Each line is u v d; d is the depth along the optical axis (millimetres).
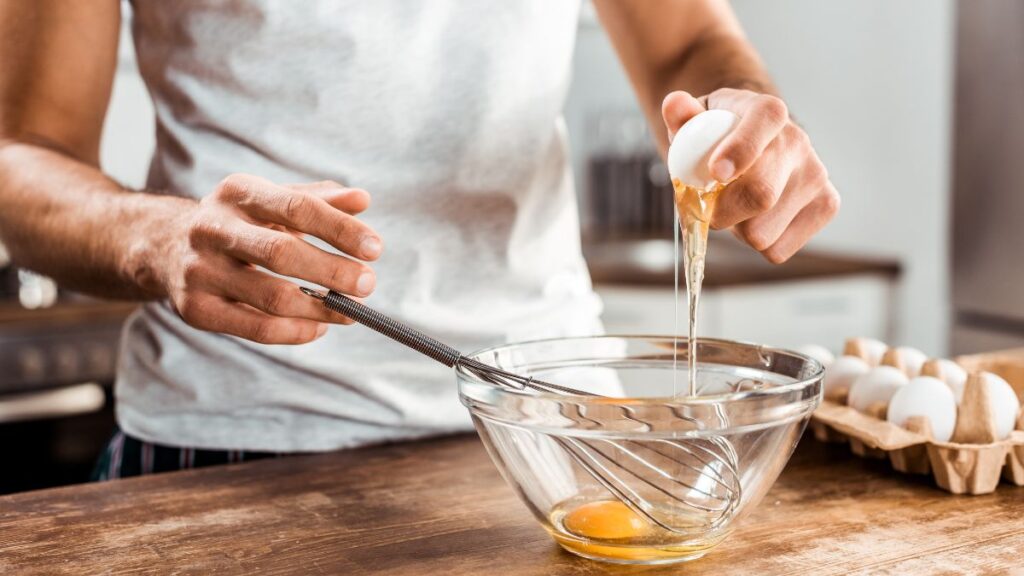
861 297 2613
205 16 1185
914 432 1042
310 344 1192
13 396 2238
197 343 1203
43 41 1159
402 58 1190
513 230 1255
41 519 992
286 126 1188
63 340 2281
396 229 1214
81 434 2328
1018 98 2121
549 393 948
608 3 1264
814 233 1046
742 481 888
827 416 1108
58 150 1144
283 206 910
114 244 1016
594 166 3607
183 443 1218
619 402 864
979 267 2266
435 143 1212
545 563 916
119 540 955
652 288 2523
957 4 2256
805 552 924
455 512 1001
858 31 2688
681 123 960
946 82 2434
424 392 1227
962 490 1022
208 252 941
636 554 904
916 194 2561
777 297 2514
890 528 961
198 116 1204
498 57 1215
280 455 1206
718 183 934
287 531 968
